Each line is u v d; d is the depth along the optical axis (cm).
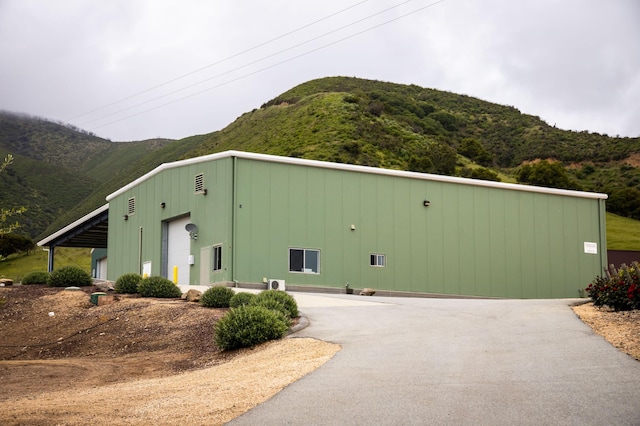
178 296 2183
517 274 3253
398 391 879
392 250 2983
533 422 731
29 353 1714
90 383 1238
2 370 1373
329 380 962
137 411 873
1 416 872
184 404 893
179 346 1557
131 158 18412
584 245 3444
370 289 2853
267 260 2703
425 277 3041
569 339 1175
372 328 1441
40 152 19212
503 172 8019
